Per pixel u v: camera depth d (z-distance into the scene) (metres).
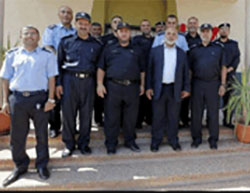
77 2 5.08
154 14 5.31
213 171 2.67
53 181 2.38
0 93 3.67
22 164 2.49
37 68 2.31
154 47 3.02
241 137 3.37
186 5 5.26
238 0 5.40
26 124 2.41
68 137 2.81
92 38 2.79
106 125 2.91
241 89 3.32
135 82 2.85
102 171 2.63
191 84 3.18
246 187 2.55
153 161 2.94
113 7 5.21
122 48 2.79
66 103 2.71
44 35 3.17
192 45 3.45
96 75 2.88
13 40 4.98
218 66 3.05
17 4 4.99
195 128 3.18
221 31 3.65
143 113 3.55
